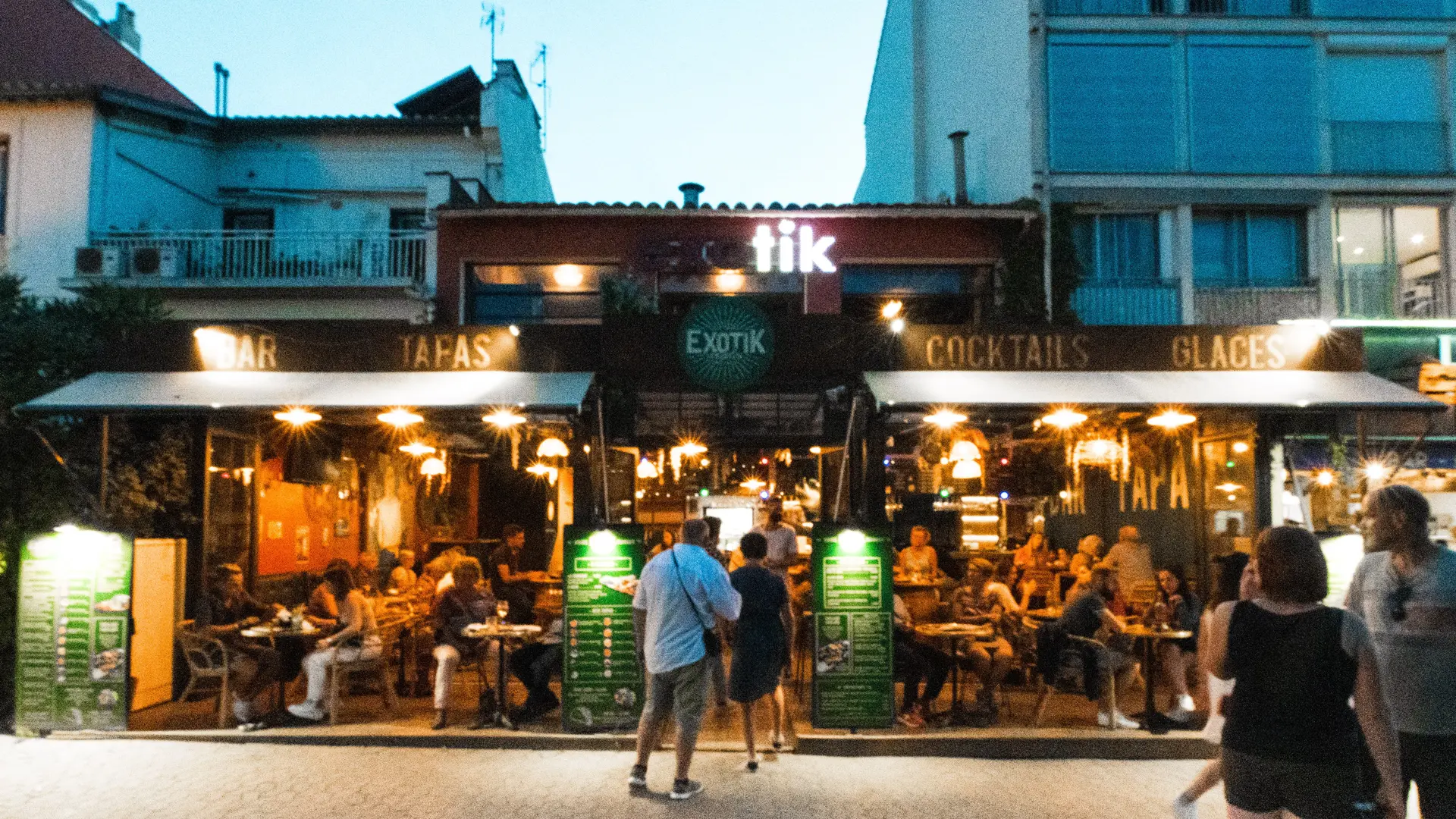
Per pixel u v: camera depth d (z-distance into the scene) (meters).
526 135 20.41
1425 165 15.34
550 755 7.52
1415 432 12.34
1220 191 15.20
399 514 15.47
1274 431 10.43
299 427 11.74
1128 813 6.19
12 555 8.85
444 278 14.91
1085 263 15.35
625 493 13.17
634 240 14.93
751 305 9.23
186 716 8.59
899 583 9.98
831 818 6.04
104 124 15.88
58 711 8.03
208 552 9.91
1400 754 3.98
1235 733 3.46
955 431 12.53
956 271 15.14
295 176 17.89
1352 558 8.27
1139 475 13.21
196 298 15.35
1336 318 14.89
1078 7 15.81
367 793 6.47
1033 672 10.18
